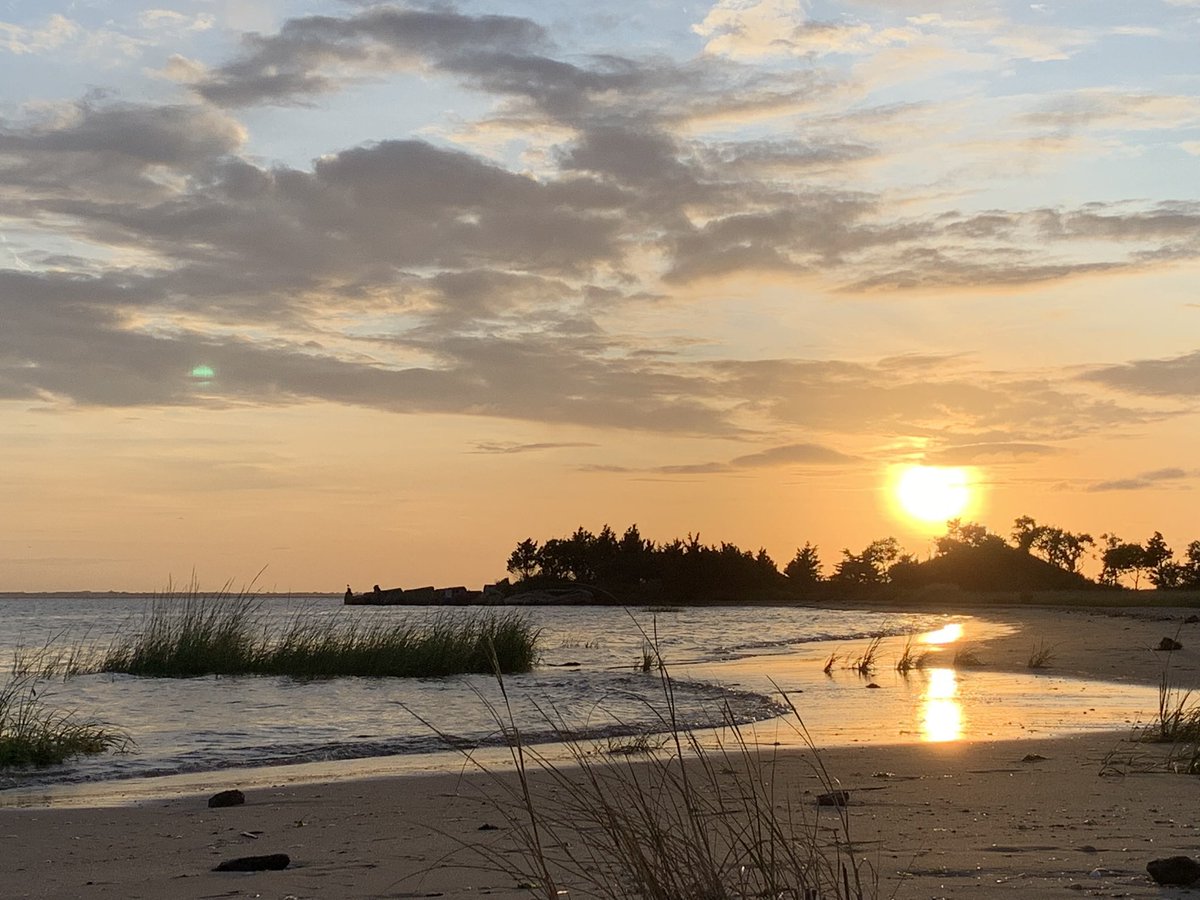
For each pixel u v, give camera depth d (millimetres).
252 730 14148
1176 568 146875
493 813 7703
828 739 11984
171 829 7285
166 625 23984
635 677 21828
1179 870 4855
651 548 131375
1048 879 4973
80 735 12352
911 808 7191
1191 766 9008
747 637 44250
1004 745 11141
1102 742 11398
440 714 15797
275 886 5336
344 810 8008
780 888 4176
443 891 5062
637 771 9156
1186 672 22219
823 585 147375
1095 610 71438
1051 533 164750
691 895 3992
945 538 154375
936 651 30500
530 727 13898
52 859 6262
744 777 8719
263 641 24594
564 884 5078
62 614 90250
